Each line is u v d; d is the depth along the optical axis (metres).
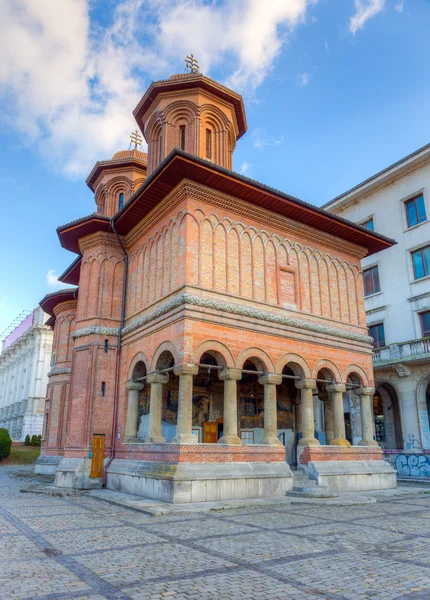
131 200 20.36
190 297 17.28
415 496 19.02
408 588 6.70
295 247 21.98
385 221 33.53
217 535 10.28
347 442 21.19
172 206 19.64
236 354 18.17
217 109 24.91
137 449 18.88
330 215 21.64
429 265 30.38
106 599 6.22
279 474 17.66
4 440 44.19
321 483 18.80
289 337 20.12
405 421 29.14
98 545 9.34
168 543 9.48
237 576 7.24
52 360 34.91
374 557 8.41
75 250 25.77
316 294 22.19
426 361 28.03
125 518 12.73
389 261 32.81
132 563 7.98
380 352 30.66
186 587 6.71
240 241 19.84
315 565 7.85
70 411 21.86
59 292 32.50
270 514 13.42
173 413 22.09
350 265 24.41
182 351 16.78
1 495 18.64
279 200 20.14
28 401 73.31
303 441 20.02
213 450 16.52
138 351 20.62
